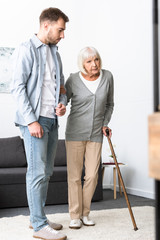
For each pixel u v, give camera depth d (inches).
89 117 105.0
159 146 26.0
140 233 94.3
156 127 26.4
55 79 96.0
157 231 31.2
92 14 217.9
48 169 99.0
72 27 214.5
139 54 181.0
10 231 97.0
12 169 158.4
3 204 143.9
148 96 174.2
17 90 87.9
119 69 200.7
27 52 89.0
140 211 126.3
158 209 31.2
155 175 26.5
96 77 106.2
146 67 175.3
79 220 103.4
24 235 92.7
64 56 211.9
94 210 129.4
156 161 26.4
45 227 89.4
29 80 90.8
